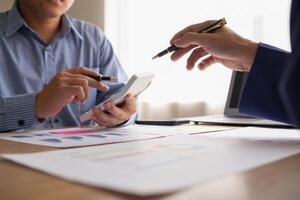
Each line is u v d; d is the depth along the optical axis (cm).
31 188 25
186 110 173
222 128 78
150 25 187
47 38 122
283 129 73
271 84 57
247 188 25
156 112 181
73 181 26
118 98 81
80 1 209
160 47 183
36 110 79
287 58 47
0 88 107
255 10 155
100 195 23
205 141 49
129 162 32
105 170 29
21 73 112
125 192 23
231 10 160
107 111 83
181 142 48
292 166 32
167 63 178
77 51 126
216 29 65
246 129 74
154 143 47
